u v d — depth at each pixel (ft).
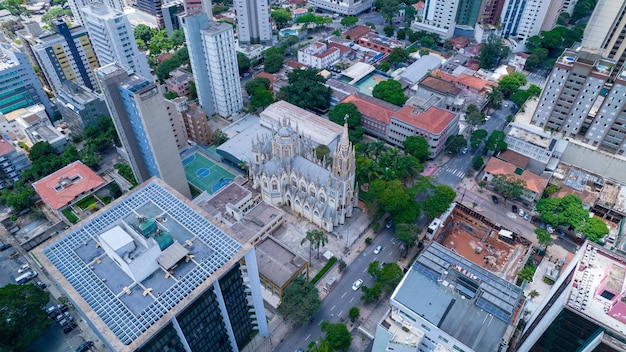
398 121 655.35
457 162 649.20
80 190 547.49
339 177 502.79
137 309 283.38
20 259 503.20
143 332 270.26
